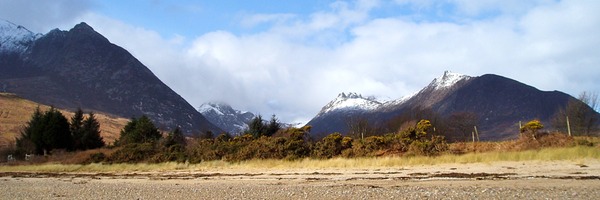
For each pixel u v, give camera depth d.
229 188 19.97
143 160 42.53
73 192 20.59
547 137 32.19
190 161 39.16
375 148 34.47
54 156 53.03
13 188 24.02
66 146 66.06
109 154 45.38
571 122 46.03
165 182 25.19
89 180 28.81
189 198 16.86
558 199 13.21
